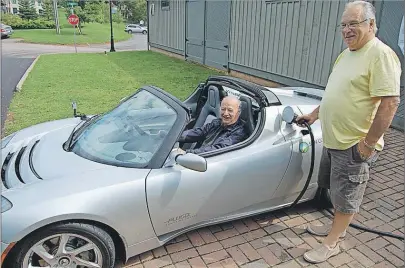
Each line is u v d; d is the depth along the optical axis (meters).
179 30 14.60
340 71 2.28
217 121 3.10
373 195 3.46
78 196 2.06
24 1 49.88
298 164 2.82
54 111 6.36
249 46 9.59
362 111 2.18
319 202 3.22
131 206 2.19
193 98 3.61
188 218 2.47
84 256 2.19
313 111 2.79
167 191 2.29
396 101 2.05
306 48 7.46
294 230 2.89
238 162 2.55
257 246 2.68
